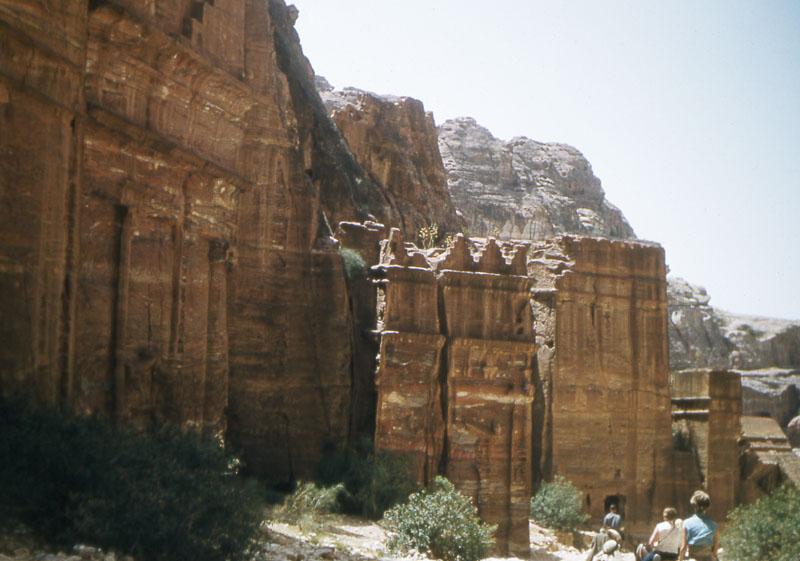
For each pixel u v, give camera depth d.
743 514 29.30
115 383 20.16
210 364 23.36
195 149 22.97
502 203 93.12
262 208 33.12
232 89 23.73
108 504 14.66
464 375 33.62
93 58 19.95
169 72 21.83
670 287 92.94
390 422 32.41
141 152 21.11
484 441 33.59
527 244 43.81
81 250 19.59
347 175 45.62
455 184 93.06
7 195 16.47
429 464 32.78
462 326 33.91
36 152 17.17
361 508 30.36
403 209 56.06
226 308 24.00
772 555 27.77
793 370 90.25
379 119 60.34
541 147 103.69
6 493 14.24
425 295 33.53
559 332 41.44
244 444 31.55
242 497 17.33
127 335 20.67
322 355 33.09
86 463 15.23
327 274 33.59
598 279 42.75
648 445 42.94
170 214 21.97
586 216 100.00
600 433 41.72
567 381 41.28
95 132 19.86
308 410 32.75
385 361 32.62
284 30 47.31
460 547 25.75
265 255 32.94
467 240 35.56
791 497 29.23
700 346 90.06
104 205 20.27
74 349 18.05
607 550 22.42
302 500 27.94
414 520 25.69
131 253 20.81
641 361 43.28
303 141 41.19
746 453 50.94
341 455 31.73
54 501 14.66
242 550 16.44
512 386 34.25
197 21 22.88
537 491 39.72
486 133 98.75
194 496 16.25
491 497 33.41
